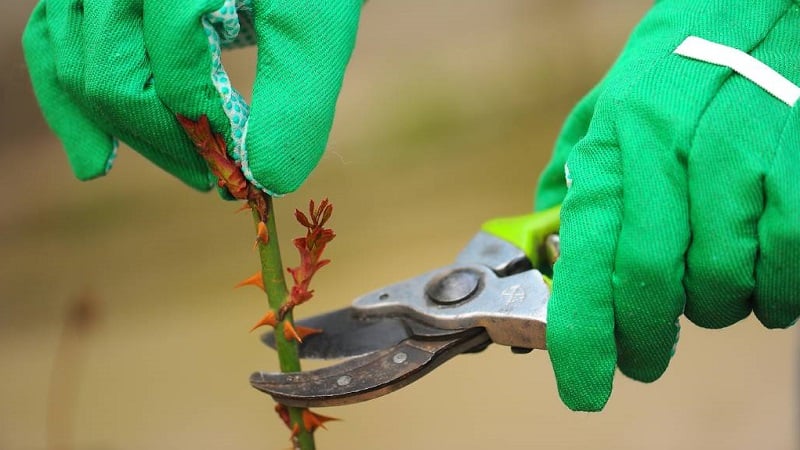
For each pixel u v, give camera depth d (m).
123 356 1.19
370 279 1.22
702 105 0.52
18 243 1.37
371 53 1.59
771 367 1.12
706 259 0.52
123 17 0.54
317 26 0.54
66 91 0.56
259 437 1.09
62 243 1.36
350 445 1.08
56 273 1.30
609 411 1.10
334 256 1.26
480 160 1.39
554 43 1.57
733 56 0.53
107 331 1.23
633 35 0.57
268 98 0.54
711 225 0.52
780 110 0.52
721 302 0.53
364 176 1.37
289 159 0.54
